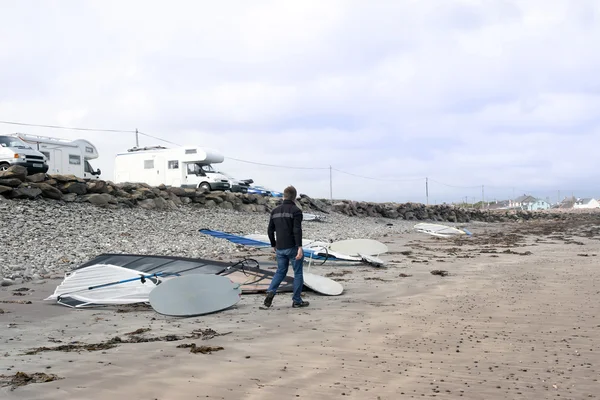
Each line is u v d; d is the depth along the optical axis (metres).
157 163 32.06
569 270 11.77
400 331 5.92
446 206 55.47
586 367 4.44
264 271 9.80
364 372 4.30
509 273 11.33
